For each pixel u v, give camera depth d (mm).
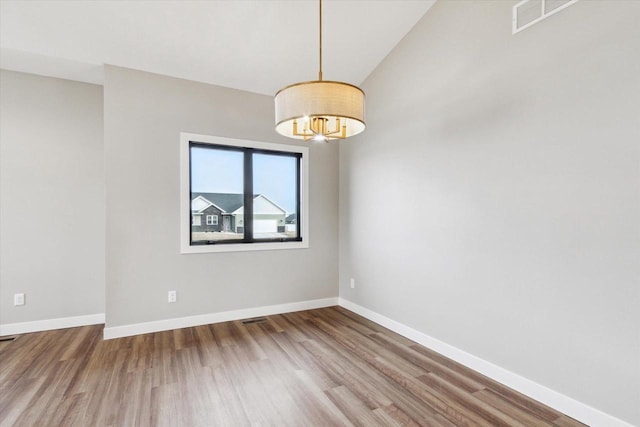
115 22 2631
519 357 2150
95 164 3461
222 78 3441
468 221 2504
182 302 3348
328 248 4203
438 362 2586
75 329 3301
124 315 3090
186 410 1935
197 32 2826
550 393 1978
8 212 3135
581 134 1837
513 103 2188
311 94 1589
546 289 2002
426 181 2898
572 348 1877
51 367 2461
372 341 3018
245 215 3738
